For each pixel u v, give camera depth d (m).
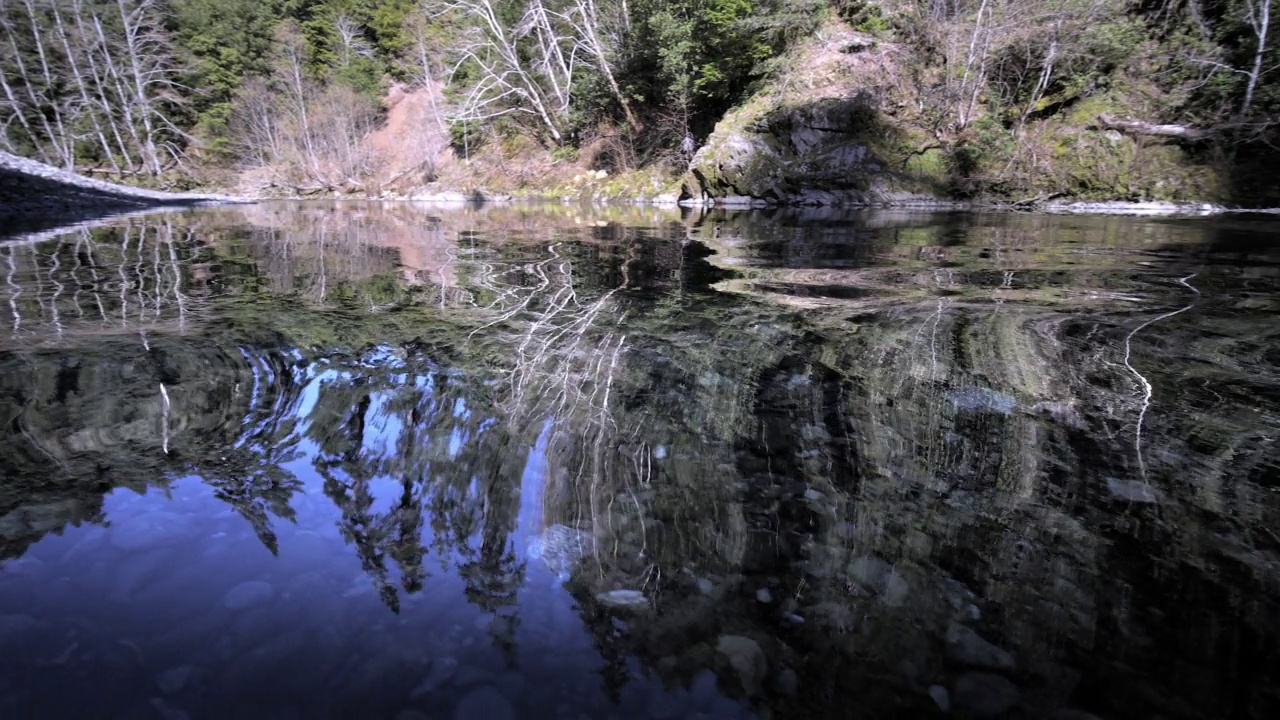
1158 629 0.69
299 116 19.88
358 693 0.62
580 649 0.68
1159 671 0.63
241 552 0.83
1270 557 0.81
